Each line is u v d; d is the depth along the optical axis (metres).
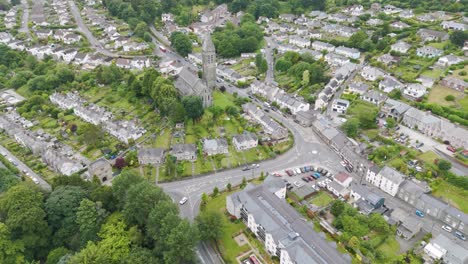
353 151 186.25
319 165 187.38
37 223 132.88
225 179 177.75
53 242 138.50
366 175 176.00
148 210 133.50
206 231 137.62
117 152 199.62
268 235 134.00
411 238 142.38
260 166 186.75
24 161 194.75
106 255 121.94
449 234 144.75
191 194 168.38
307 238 130.12
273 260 133.62
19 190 137.38
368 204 156.25
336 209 149.62
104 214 140.50
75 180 154.75
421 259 133.00
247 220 148.12
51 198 140.88
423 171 177.62
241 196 152.38
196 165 187.12
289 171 180.88
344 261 120.12
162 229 125.50
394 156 189.50
